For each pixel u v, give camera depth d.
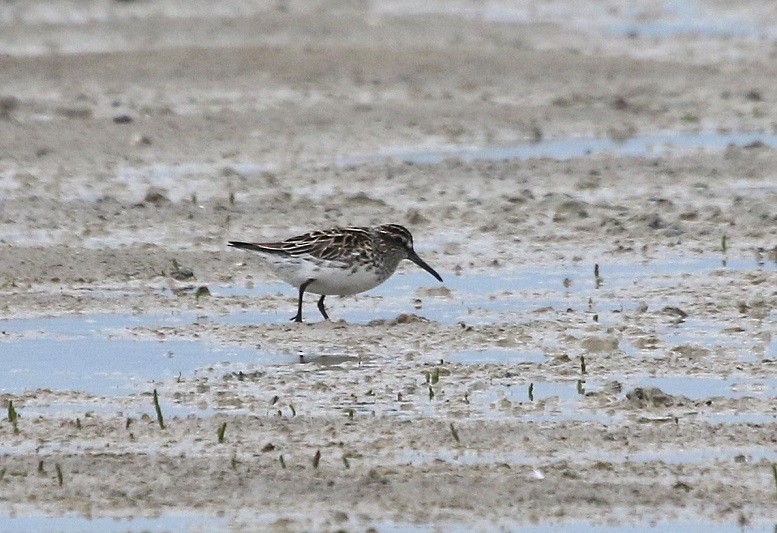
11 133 26.31
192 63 33.31
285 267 15.62
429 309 16.39
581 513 10.60
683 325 15.53
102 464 11.51
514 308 16.36
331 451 11.78
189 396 13.30
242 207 21.23
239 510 10.69
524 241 19.56
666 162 24.33
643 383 13.53
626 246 19.19
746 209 20.75
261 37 38.31
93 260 18.19
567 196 21.42
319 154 25.36
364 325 15.57
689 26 41.00
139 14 42.44
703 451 11.76
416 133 27.09
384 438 12.05
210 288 17.31
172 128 26.98
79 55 34.16
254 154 25.25
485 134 27.12
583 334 15.16
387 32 39.25
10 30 39.12
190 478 11.25
